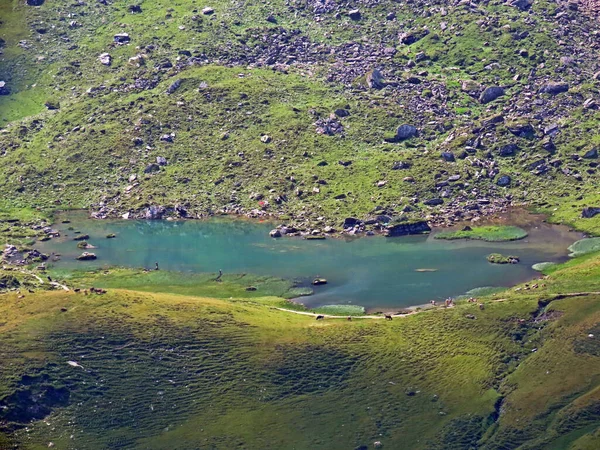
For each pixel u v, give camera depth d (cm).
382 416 16650
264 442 16175
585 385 16888
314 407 16875
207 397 17075
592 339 17775
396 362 17762
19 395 16738
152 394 17075
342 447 16038
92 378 17250
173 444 16175
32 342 17750
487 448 15962
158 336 18150
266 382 17350
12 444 16038
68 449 16050
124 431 16412
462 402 16838
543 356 17600
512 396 16888
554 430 16150
